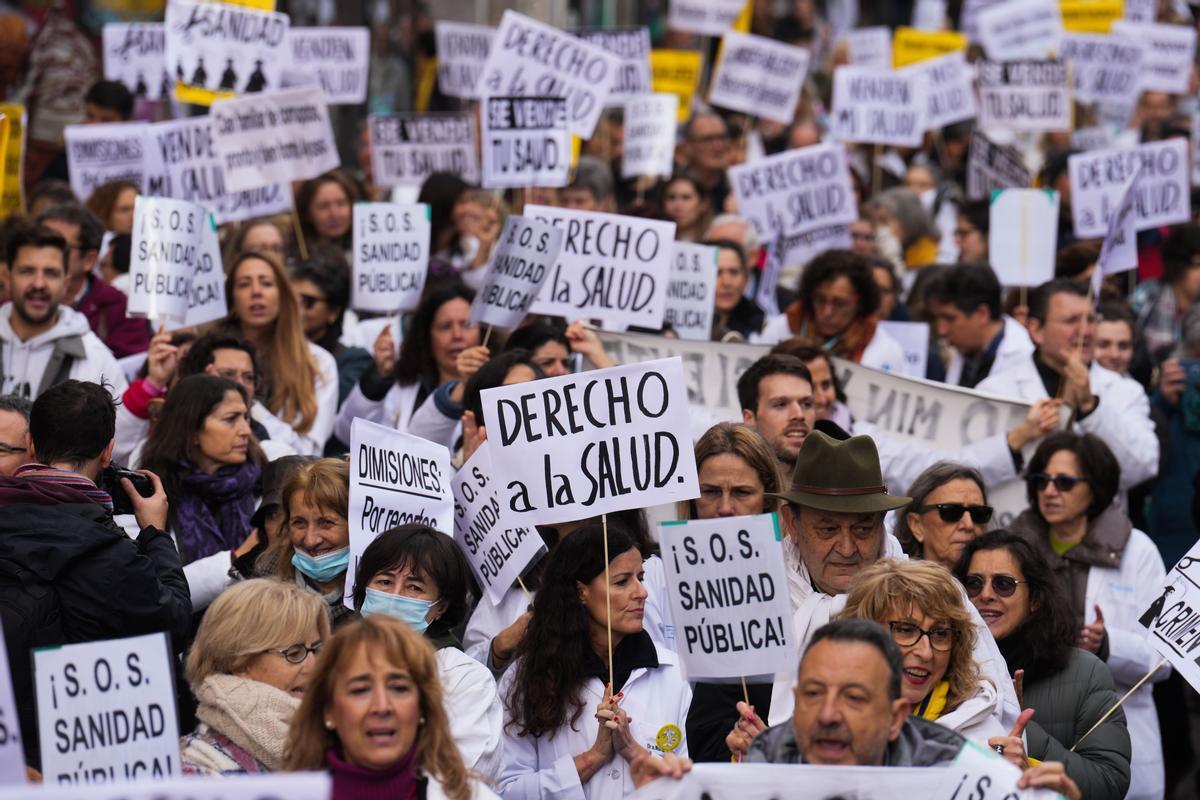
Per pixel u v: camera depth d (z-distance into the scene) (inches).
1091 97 2075.5
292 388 1188.5
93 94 1720.0
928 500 896.3
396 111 2466.8
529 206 1178.6
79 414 793.6
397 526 803.4
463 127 1692.9
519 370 989.8
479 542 888.3
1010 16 2101.4
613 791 759.7
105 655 603.2
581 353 1200.2
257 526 888.3
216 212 1455.5
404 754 599.5
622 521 887.7
